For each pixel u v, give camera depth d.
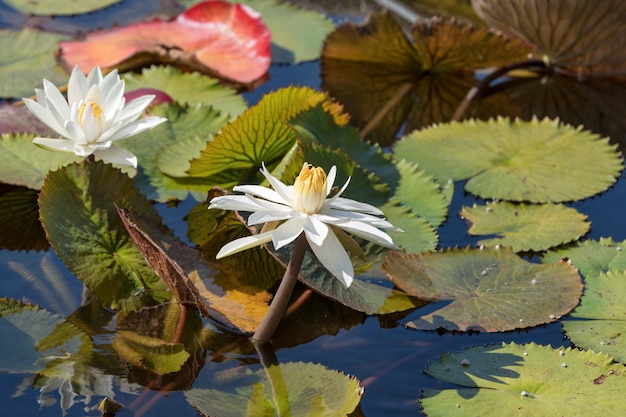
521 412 2.51
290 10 3.38
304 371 2.56
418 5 3.48
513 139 2.95
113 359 2.57
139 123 2.67
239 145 2.78
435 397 2.53
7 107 2.94
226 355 2.58
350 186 2.78
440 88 3.22
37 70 3.12
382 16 3.20
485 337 2.62
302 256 2.56
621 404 2.51
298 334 2.62
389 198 2.79
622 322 2.62
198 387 2.54
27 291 2.66
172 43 3.19
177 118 2.91
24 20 3.30
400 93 3.18
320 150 2.76
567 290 2.66
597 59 3.20
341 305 2.66
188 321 2.62
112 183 2.68
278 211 2.50
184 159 2.84
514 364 2.57
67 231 2.65
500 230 2.78
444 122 3.08
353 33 3.21
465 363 2.57
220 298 2.65
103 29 3.21
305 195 2.50
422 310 2.65
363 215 2.52
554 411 2.51
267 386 2.54
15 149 2.83
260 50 3.17
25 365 2.55
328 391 2.54
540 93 3.19
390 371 2.57
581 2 3.15
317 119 2.82
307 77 3.19
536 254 2.74
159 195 2.81
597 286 2.67
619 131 3.05
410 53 3.23
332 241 2.51
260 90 3.12
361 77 3.23
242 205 2.51
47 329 2.60
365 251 2.72
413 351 2.60
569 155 2.91
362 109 3.11
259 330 2.60
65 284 2.67
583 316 2.63
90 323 2.61
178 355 2.58
